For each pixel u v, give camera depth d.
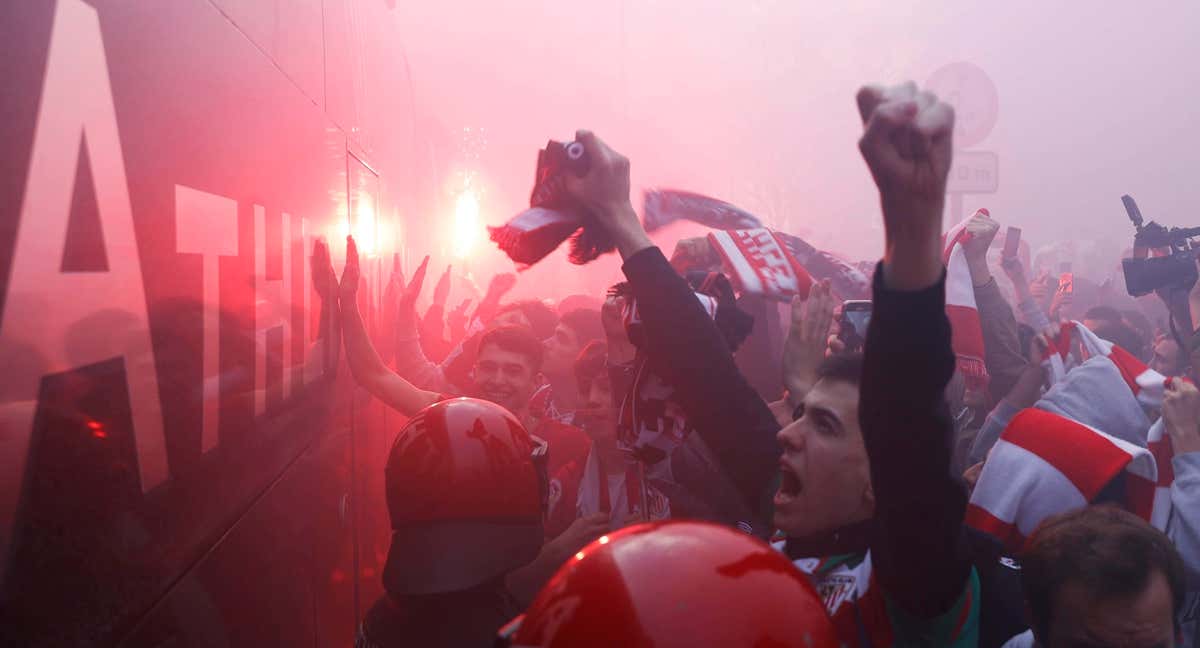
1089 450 2.03
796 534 1.39
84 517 0.94
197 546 1.29
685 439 1.95
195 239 1.34
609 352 2.01
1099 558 1.47
